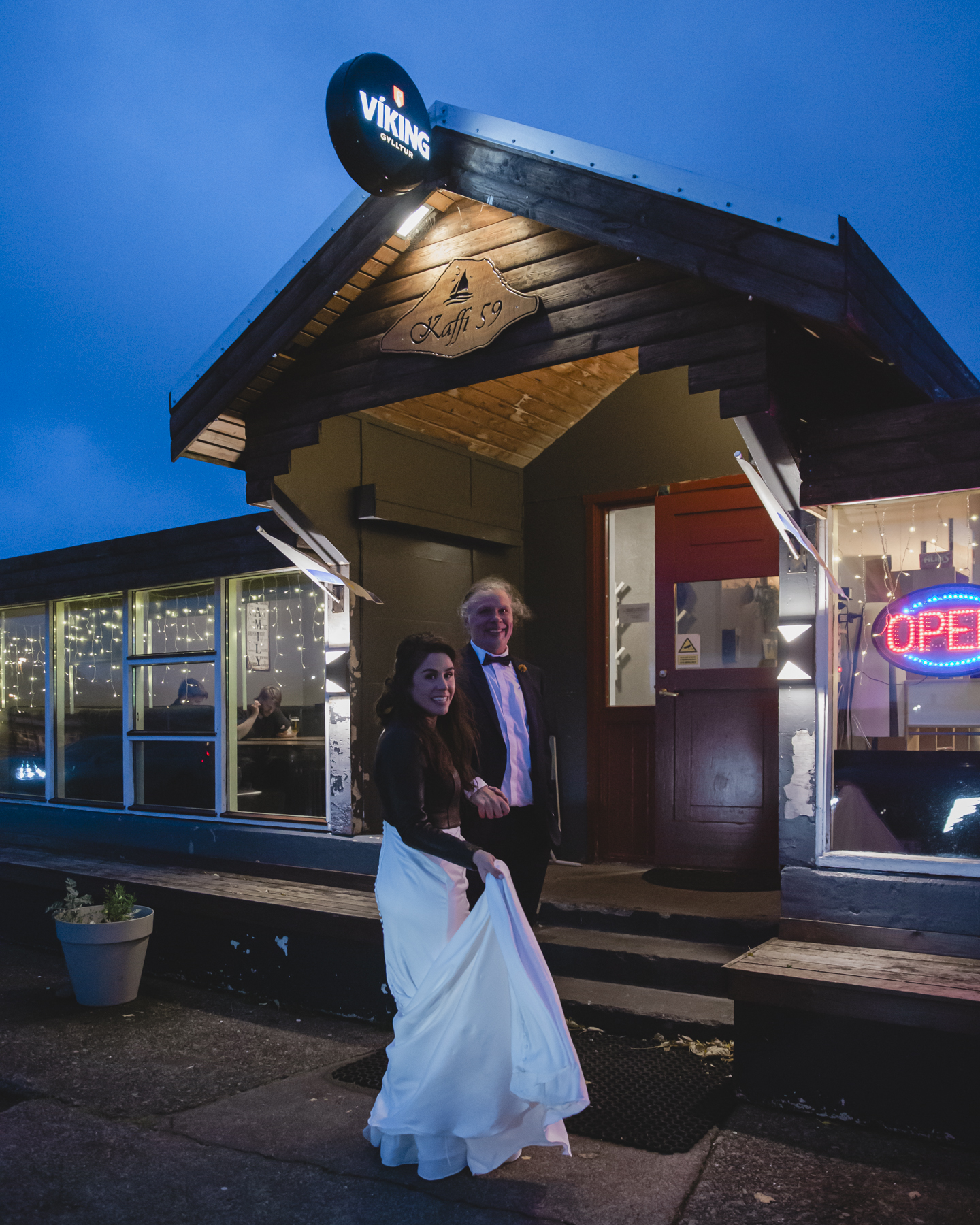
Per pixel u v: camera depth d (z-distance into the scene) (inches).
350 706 224.4
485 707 154.9
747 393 142.4
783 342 147.2
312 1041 179.5
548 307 161.8
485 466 259.8
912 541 159.5
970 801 154.0
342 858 224.7
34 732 317.7
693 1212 113.1
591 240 151.0
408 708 133.2
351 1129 138.3
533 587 270.1
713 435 240.1
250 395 199.3
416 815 125.2
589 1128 134.1
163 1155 130.7
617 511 266.7
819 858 161.3
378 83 151.7
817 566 164.2
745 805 228.4
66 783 305.6
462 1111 120.0
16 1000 209.8
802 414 155.0
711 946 180.5
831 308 130.8
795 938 162.2
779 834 166.7
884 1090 133.3
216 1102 149.1
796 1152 127.4
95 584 290.8
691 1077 149.6
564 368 232.1
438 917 126.6
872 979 136.9
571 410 255.3
